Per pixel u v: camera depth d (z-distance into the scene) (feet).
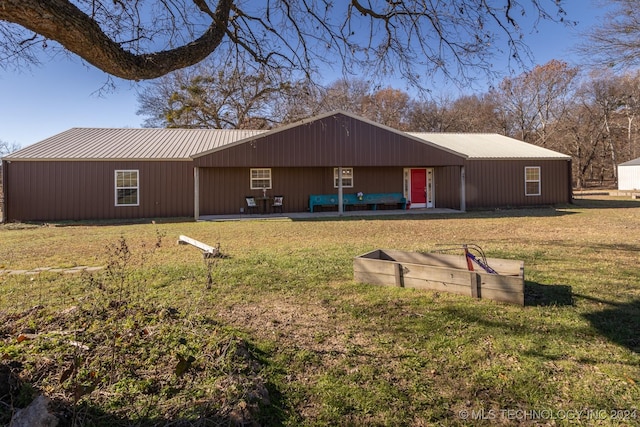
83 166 49.67
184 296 15.10
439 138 74.79
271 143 50.03
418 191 63.67
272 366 9.52
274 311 13.52
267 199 56.54
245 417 6.96
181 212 53.26
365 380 8.97
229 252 25.11
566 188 67.00
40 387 7.25
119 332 9.64
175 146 56.75
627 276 17.60
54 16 7.85
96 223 46.11
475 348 10.52
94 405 6.95
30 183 47.88
